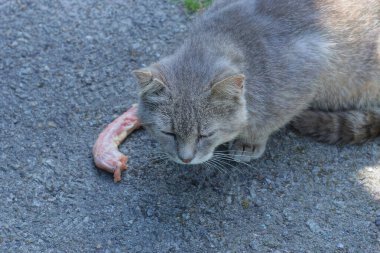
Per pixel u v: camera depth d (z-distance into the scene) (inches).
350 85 31.2
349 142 30.8
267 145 31.0
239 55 28.0
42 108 32.4
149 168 30.1
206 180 29.7
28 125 31.8
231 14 29.6
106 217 28.5
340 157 30.5
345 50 30.1
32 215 28.7
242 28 29.0
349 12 30.2
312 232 28.0
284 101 29.0
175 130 26.8
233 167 30.1
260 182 29.6
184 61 27.5
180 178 29.8
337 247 27.5
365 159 30.4
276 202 28.9
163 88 26.4
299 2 29.9
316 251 27.4
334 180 29.6
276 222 28.3
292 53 29.0
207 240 27.8
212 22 29.5
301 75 29.2
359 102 31.9
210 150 27.6
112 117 32.1
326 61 29.8
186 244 27.7
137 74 26.2
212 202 29.0
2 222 28.4
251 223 28.3
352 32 30.1
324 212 28.6
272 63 28.5
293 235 27.9
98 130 31.7
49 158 30.5
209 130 26.9
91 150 30.9
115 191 29.4
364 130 30.7
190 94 26.5
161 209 28.7
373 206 28.7
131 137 31.4
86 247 27.7
